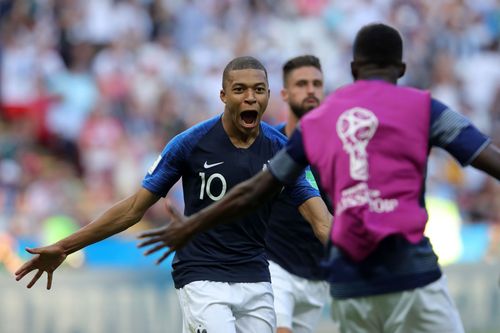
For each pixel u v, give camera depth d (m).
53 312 36.59
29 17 57.59
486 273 41.38
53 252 19.92
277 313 25.19
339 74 61.69
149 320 37.75
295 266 25.50
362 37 16.31
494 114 62.12
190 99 56.19
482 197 53.19
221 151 20.44
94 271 37.28
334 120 15.70
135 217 20.42
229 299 20.41
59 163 52.06
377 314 15.91
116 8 58.75
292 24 62.25
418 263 15.65
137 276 37.78
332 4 63.69
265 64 59.44
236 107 20.22
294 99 26.72
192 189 20.61
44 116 54.22
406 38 63.69
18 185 49.06
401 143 15.45
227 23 61.16
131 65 56.50
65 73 56.06
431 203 46.19
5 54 55.84
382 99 15.73
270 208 20.67
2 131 52.66
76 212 47.00
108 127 53.00
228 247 20.52
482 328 41.00
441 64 62.94
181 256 20.78
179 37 59.62
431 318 15.77
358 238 15.44
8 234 41.59
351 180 15.41
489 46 65.12
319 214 20.84
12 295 36.19
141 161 52.03
